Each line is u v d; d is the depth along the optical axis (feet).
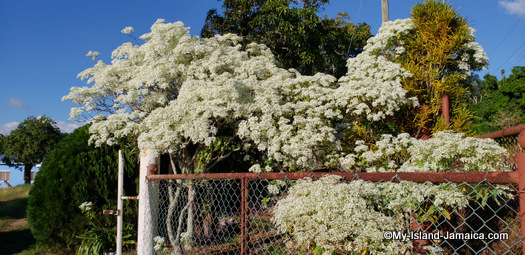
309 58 32.58
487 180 5.05
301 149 15.92
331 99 17.78
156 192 13.04
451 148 10.63
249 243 12.37
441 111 17.87
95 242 17.38
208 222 17.35
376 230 6.89
